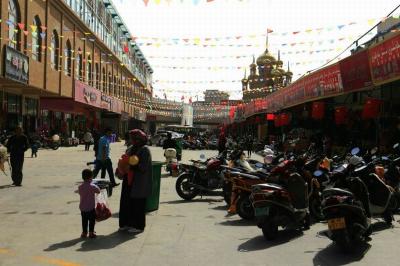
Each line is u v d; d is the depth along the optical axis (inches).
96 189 311.7
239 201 383.6
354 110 826.2
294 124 1286.9
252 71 2659.9
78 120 2027.6
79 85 1673.2
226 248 292.8
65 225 347.3
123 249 285.0
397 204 407.5
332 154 840.3
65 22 1542.8
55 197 479.8
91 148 1572.3
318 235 332.5
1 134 1184.2
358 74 625.3
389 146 630.5
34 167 823.1
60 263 252.8
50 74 1393.9
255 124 1935.3
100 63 2129.7
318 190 383.2
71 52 1615.4
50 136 1505.9
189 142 1840.6
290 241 314.5
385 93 682.8
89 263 254.4
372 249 292.5
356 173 334.3
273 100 1348.4
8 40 1029.8
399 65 500.1
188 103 3238.2
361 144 775.7
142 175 332.2
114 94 2544.3
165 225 359.6
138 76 3513.8
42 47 1242.0
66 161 967.0
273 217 314.8
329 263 260.8
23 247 285.3
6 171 723.4
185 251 283.4
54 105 1643.7
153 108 3695.9
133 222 331.9
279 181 337.1
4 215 382.9
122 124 2984.7
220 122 3565.5
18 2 1147.9
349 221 283.1
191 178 498.6
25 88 1311.5
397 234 335.6
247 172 405.4
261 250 289.0
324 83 771.4
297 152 596.7
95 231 332.2
